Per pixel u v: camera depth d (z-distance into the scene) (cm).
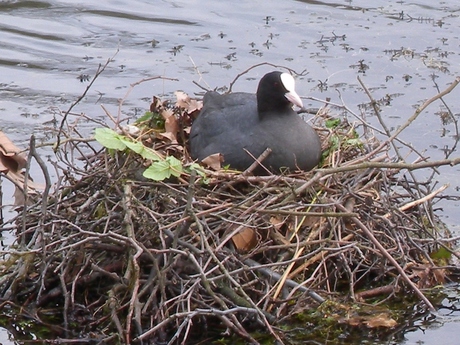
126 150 1139
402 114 1616
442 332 1111
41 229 1089
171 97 1688
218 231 1102
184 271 1091
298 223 1126
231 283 1080
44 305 1142
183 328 1079
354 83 1731
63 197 1190
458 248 1258
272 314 1084
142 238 1079
